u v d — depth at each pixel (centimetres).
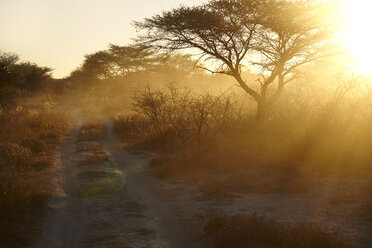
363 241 651
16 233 755
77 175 1333
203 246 701
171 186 1155
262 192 1015
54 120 2694
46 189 1109
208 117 1917
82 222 868
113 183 1210
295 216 815
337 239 633
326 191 989
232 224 729
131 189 1144
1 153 1485
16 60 4538
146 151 1773
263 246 653
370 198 892
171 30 2053
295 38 1994
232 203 934
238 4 1905
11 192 919
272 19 1873
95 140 2167
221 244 675
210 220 771
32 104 4497
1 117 2672
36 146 1784
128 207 957
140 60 4869
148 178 1279
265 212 855
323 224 750
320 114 1480
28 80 6644
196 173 1271
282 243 650
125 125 2541
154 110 2269
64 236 782
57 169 1429
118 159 1630
